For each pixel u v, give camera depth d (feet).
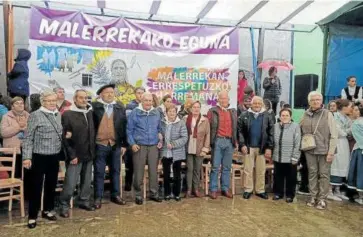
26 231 13.24
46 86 19.44
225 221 14.83
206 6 21.29
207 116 18.61
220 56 22.26
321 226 14.49
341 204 17.84
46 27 19.30
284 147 17.93
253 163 18.62
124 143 17.20
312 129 17.33
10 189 15.28
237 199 18.24
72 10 20.40
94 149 15.61
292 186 18.08
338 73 24.18
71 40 19.81
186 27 21.79
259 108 18.58
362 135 17.81
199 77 22.02
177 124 17.66
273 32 27.71
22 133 16.22
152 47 21.33
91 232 13.28
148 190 19.11
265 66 24.11
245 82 25.41
